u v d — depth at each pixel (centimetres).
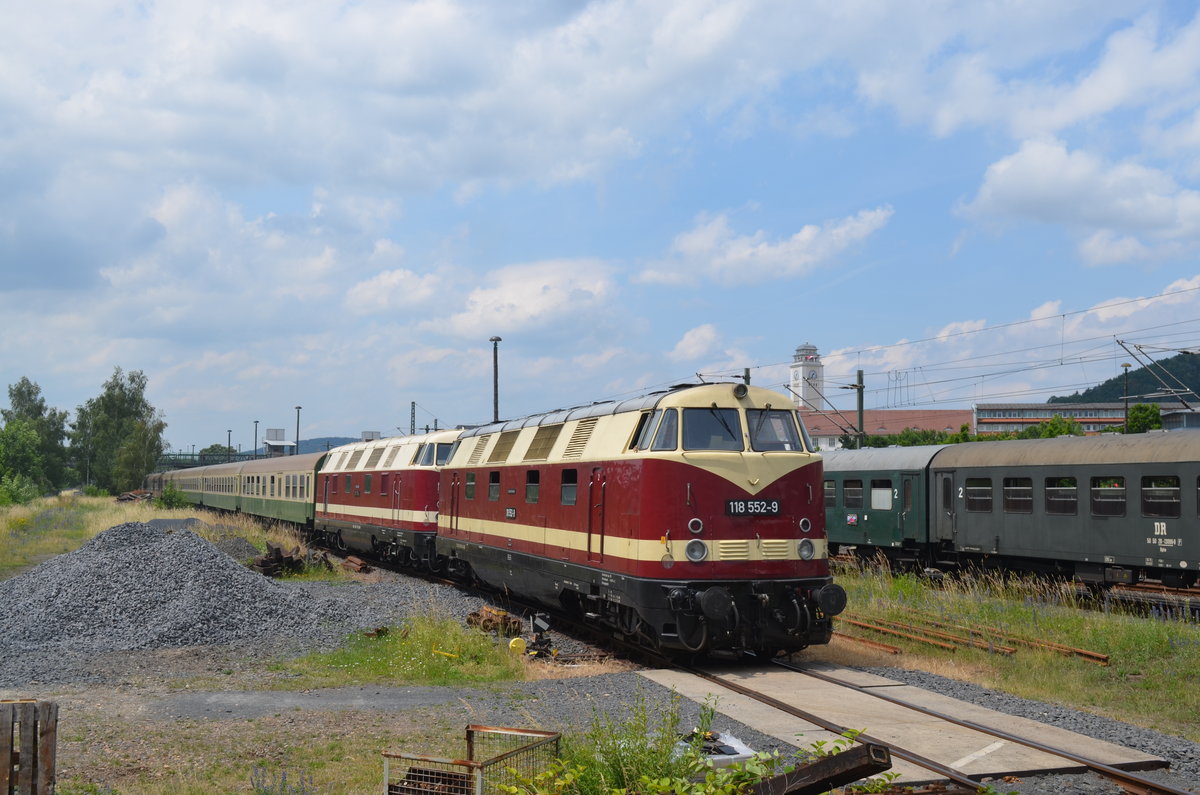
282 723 944
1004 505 2145
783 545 1242
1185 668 1205
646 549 1223
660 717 945
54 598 1656
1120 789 764
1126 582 1872
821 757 533
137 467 9225
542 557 1570
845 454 2766
